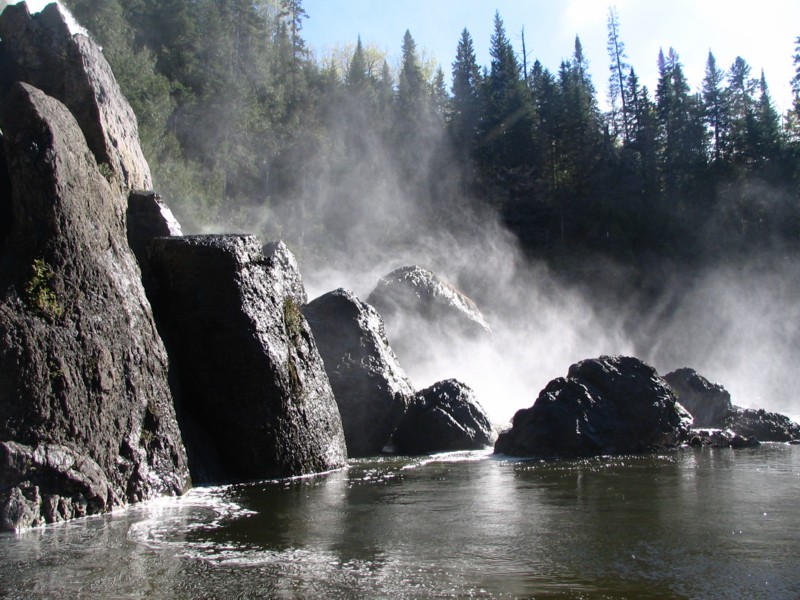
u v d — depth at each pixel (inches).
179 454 318.7
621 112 2682.1
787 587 168.9
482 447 506.6
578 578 178.2
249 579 180.7
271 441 362.0
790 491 296.2
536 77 2706.7
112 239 320.2
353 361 500.1
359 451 478.0
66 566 193.2
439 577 180.9
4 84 394.9
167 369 330.6
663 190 2224.4
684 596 164.2
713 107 2388.0
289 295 420.2
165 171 1255.5
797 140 2281.0
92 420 271.7
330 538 223.8
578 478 345.1
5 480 238.4
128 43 1565.0
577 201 2180.1
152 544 217.2
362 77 2610.7
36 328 257.3
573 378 483.5
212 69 1793.8
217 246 369.7
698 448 473.1
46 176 277.9
